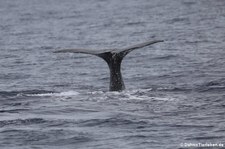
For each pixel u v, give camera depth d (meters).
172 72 101.12
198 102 72.81
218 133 59.47
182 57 119.62
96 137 59.62
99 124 64.25
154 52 129.25
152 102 72.69
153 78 96.06
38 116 68.25
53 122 65.44
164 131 60.88
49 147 57.03
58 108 71.62
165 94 77.50
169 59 117.94
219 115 66.44
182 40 148.50
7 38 174.00
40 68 113.06
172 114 67.25
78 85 91.62
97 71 107.31
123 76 99.62
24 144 58.06
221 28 171.50
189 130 60.88
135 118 65.81
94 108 70.81
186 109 69.31
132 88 85.06
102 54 75.69
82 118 66.69
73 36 173.75
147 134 60.03
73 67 113.50
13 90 86.31
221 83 86.75
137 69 107.62
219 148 55.03
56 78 100.25
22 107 73.06
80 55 129.62
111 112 68.56
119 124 63.94
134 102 72.69
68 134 60.75
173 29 176.38
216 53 123.31
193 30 169.88
